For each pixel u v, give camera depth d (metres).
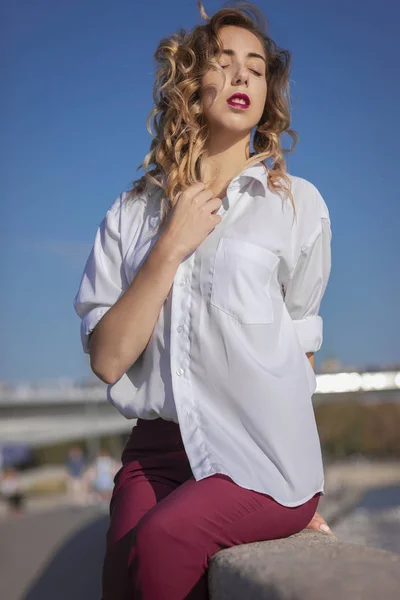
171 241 2.23
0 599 5.33
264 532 2.03
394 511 30.45
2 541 7.16
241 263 2.24
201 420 2.15
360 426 90.25
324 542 1.90
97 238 2.60
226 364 2.17
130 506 2.14
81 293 2.53
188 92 2.54
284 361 2.21
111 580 2.07
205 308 2.22
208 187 2.56
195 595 1.89
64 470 78.88
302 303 2.48
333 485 46.00
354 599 1.25
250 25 2.63
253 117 2.53
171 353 2.21
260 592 1.45
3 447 74.75
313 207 2.46
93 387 56.84
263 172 2.42
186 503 1.94
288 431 2.14
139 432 2.34
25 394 55.69
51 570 6.00
